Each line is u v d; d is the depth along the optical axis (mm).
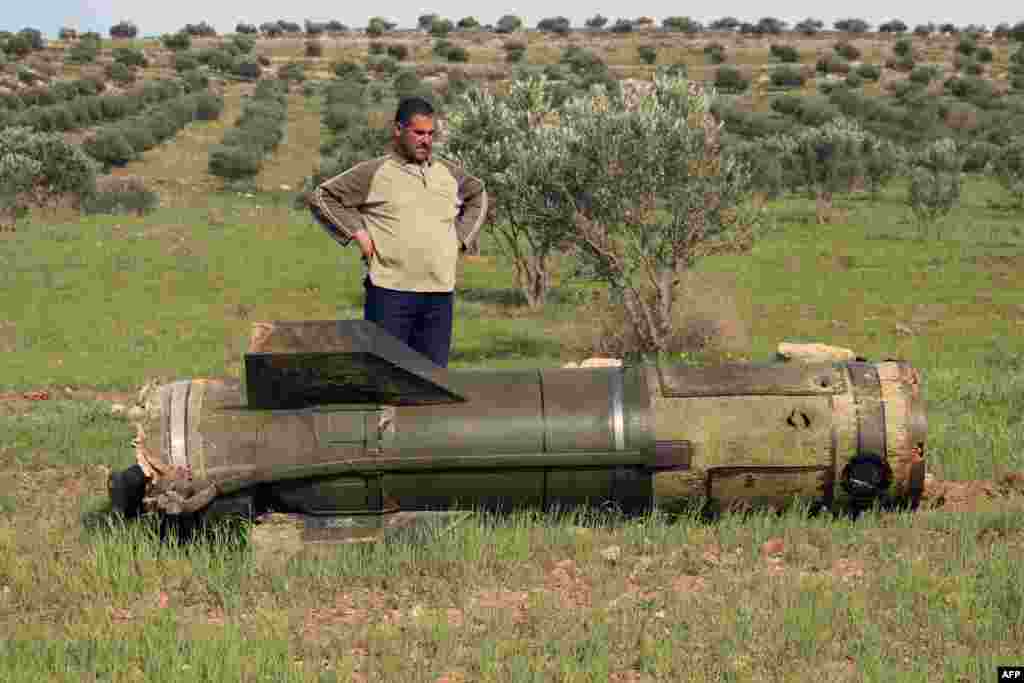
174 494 5035
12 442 8891
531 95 20984
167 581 4961
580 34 175375
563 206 15305
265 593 4793
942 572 4848
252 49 149000
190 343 17938
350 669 3916
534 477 5426
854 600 4492
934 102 90750
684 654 4020
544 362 15273
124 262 28734
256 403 5320
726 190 15359
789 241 33156
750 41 162000
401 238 5582
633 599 4645
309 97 104875
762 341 17812
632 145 14984
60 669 3973
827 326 19797
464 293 24656
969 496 6461
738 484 5484
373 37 169375
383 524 5328
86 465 7965
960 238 33500
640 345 16094
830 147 42594
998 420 8797
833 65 123938
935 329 19422
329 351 5207
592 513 5562
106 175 62562
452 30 180750
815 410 5504
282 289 25141
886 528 5543
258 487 5320
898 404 5551
